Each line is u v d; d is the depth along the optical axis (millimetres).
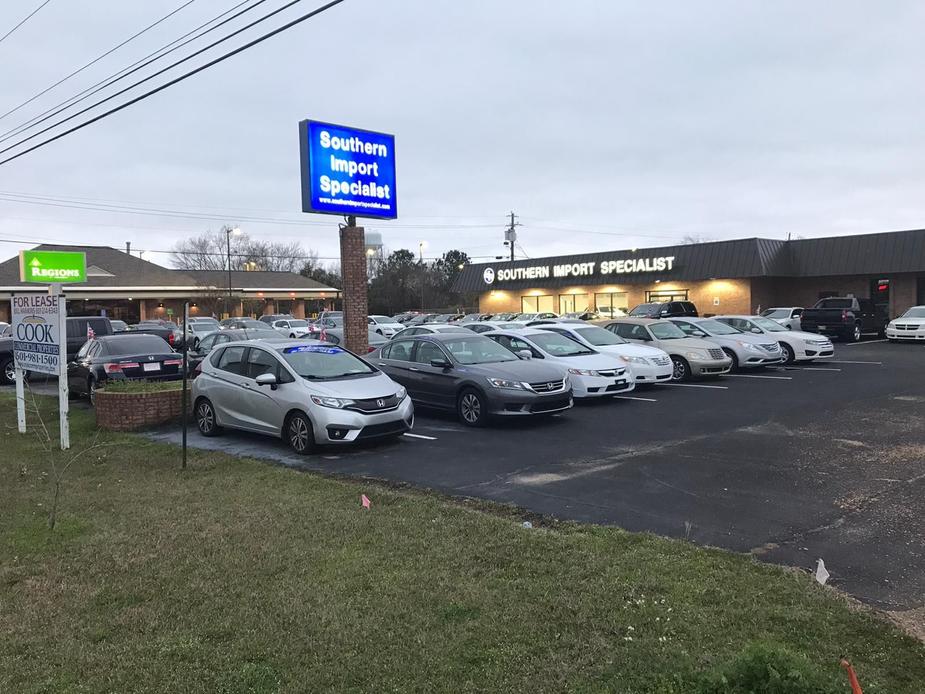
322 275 78188
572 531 5453
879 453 8133
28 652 3707
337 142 15273
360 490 6820
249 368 9898
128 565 4898
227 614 4090
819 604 4031
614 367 13000
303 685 3320
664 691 3170
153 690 3312
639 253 37906
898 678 3236
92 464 8320
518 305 45625
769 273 33281
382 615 4023
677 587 4301
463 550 5043
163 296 46281
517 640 3699
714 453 8414
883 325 30500
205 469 7941
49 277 21016
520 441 9492
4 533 5656
